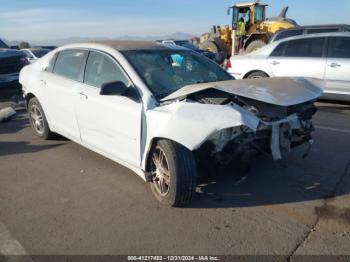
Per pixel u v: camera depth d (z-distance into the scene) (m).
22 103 9.15
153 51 4.46
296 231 3.19
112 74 4.20
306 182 4.13
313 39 8.02
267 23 17.20
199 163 3.73
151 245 3.06
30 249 3.06
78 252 3.01
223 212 3.54
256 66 8.66
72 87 4.77
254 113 3.45
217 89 3.50
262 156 4.42
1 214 3.66
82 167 4.81
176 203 3.56
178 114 3.33
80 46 4.94
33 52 16.31
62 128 5.25
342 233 3.14
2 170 4.84
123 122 3.92
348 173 4.35
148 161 3.77
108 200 3.87
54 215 3.60
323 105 8.28
